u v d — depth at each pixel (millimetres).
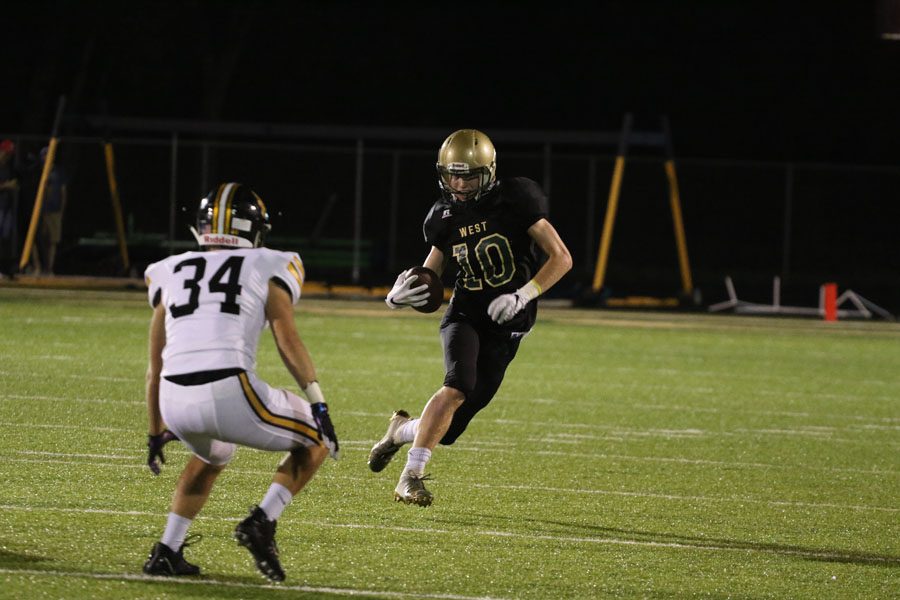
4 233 65500
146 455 24578
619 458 26922
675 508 22141
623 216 96500
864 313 67375
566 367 42688
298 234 94188
